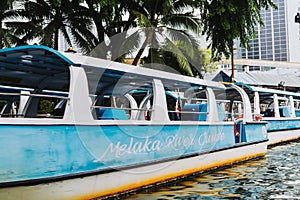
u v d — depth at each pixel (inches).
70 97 245.4
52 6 746.8
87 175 250.8
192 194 306.5
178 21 737.0
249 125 496.7
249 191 319.3
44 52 247.3
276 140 700.0
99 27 748.6
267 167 436.5
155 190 315.9
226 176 380.8
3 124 207.6
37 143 221.9
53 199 229.1
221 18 744.3
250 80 1328.7
